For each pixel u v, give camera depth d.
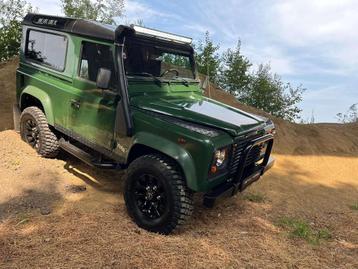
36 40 6.12
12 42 14.96
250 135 4.62
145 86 4.98
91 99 5.02
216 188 4.46
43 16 6.02
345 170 8.20
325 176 7.76
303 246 4.62
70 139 5.82
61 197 5.13
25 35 6.35
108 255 3.86
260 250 4.37
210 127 4.34
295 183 7.11
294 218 5.48
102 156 5.21
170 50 5.46
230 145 4.30
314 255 4.42
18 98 6.55
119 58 4.64
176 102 4.96
